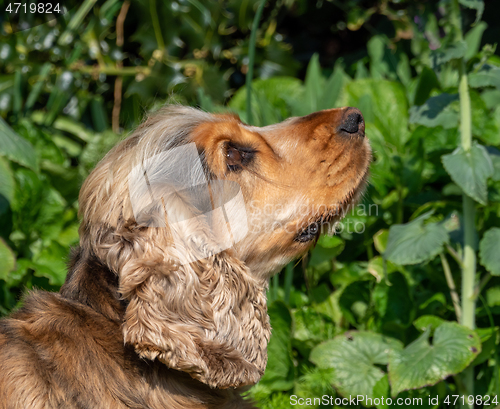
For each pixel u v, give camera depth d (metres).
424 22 5.52
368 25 6.63
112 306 2.56
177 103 3.45
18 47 5.65
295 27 7.18
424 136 4.39
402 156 4.48
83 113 6.06
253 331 2.65
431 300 3.84
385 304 3.77
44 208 4.59
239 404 2.83
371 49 5.78
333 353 3.65
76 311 2.56
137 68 5.75
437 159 4.34
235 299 2.56
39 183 4.52
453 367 3.08
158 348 2.32
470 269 3.41
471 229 3.41
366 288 4.05
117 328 2.54
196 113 2.97
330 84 4.59
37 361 2.39
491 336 3.38
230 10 5.74
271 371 3.89
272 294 4.36
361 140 2.94
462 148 3.32
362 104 4.55
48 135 4.96
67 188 4.91
